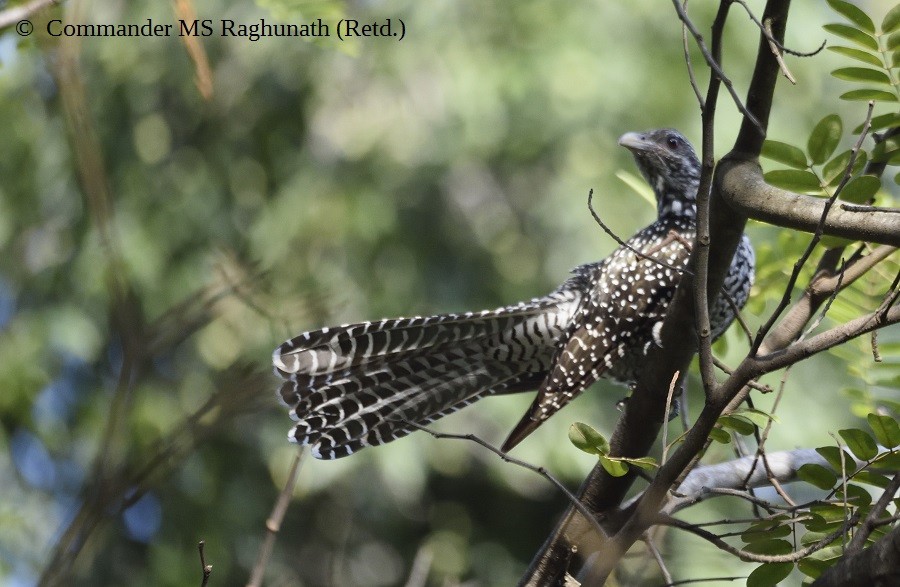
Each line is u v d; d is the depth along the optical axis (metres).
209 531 13.91
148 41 14.24
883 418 4.43
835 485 4.68
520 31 13.53
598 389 13.66
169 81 14.36
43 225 14.53
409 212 14.34
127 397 3.42
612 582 5.36
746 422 4.39
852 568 4.01
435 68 14.25
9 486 13.70
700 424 4.35
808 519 4.58
